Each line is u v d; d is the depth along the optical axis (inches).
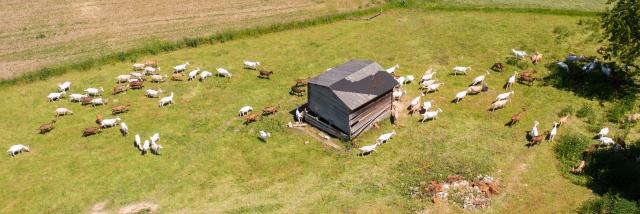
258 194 1220.5
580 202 1151.6
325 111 1434.5
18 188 1270.9
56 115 1573.6
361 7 2406.5
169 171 1314.0
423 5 2436.0
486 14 2309.3
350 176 1267.2
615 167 1217.4
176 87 1721.2
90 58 1915.6
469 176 1235.2
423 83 1644.9
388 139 1397.6
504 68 1796.3
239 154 1374.3
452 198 1165.7
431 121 1482.5
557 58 1849.2
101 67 1882.4
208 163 1342.3
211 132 1472.7
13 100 1675.7
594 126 1423.5
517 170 1264.8
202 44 2065.7
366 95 1389.0
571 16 2226.9
